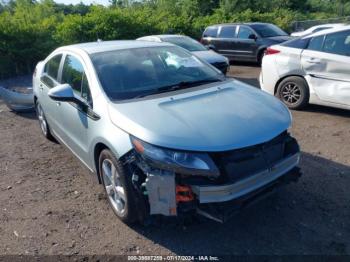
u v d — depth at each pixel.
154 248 3.00
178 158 2.69
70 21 13.93
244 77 10.98
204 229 3.20
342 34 5.77
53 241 3.15
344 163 4.36
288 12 29.88
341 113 6.29
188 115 3.05
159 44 4.48
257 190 2.89
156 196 2.80
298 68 6.26
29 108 7.33
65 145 4.57
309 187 3.79
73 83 4.07
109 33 14.31
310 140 5.16
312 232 3.08
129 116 3.06
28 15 15.56
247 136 2.84
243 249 2.93
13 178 4.41
